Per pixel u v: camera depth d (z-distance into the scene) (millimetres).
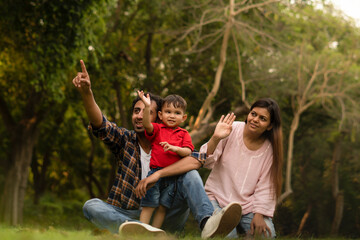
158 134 3854
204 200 3578
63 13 11656
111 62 16594
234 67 17672
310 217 21812
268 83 18188
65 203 18766
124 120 16859
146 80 17344
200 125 15195
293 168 22391
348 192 22578
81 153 21062
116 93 17203
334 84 19406
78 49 12227
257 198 4203
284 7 16344
